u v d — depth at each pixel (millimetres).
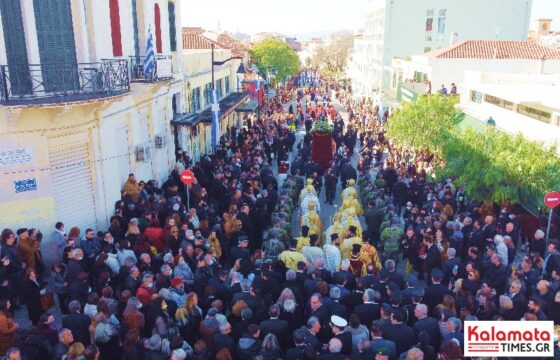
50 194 12570
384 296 9055
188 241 11352
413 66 37625
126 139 16328
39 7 11953
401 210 18094
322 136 21797
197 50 30203
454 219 14617
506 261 11242
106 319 8039
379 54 55312
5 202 11797
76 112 12773
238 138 27266
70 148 13141
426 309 8008
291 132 29609
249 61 59125
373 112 38719
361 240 11523
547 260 10766
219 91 33094
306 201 15234
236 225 12977
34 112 11672
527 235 14047
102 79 13023
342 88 73562
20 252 10820
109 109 14352
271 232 12828
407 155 22562
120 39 15289
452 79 32750
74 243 10719
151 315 8250
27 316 10867
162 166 19922
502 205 14328
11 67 11539
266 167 19562
